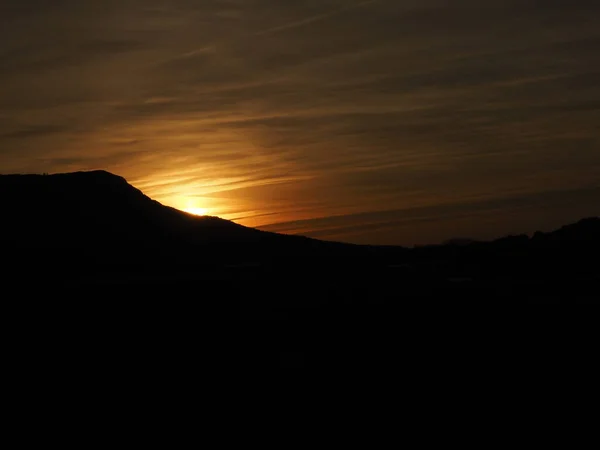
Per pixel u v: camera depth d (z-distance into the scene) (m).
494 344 35.22
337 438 26.48
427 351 34.50
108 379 31.69
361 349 34.81
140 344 35.59
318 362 33.41
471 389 30.44
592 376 31.34
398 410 28.62
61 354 34.19
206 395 30.14
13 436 26.56
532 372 31.98
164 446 26.03
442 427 27.23
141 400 29.73
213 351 34.69
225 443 26.17
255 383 31.25
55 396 29.97
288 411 28.70
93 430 27.14
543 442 25.98
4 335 36.00
